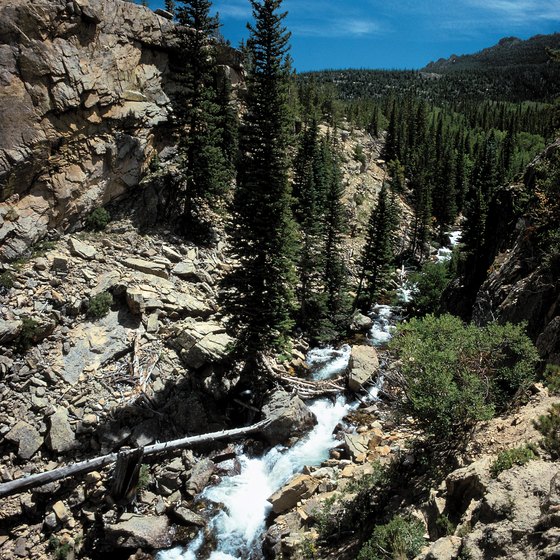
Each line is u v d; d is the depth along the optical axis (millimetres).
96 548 17109
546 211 19500
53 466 18969
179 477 19328
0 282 23625
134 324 25047
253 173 23094
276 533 15570
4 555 16672
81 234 29516
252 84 23641
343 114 116375
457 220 90312
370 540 11031
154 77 35438
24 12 24672
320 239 41875
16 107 24984
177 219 35312
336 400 24266
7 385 20594
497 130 154375
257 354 24453
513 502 8828
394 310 45750
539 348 15195
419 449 14617
